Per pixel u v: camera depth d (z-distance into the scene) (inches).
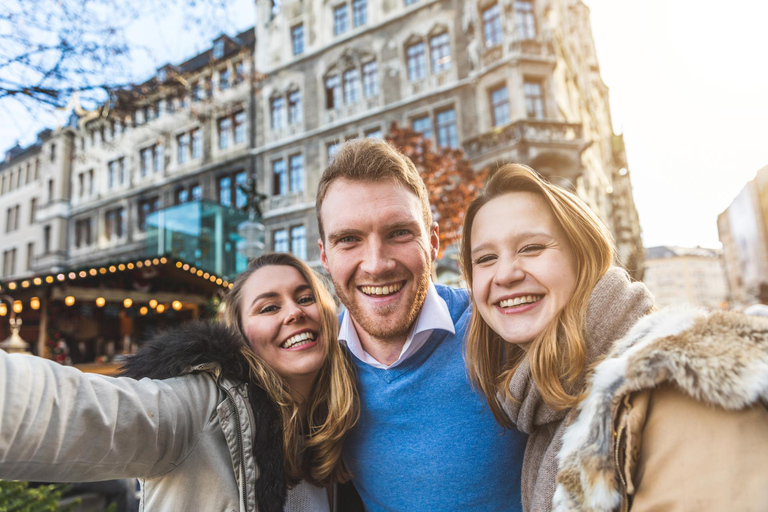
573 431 34.2
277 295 57.6
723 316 29.8
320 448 55.0
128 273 417.4
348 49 714.2
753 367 25.7
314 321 58.2
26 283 350.9
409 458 56.8
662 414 28.7
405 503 57.9
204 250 582.9
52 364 33.8
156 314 528.1
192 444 42.8
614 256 46.3
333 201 57.2
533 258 44.0
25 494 79.0
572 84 676.1
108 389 36.2
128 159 949.2
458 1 621.6
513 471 57.2
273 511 44.7
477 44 588.4
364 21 714.8
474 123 590.6
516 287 44.4
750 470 24.7
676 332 30.1
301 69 762.8
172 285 453.7
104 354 492.7
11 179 1205.1
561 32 610.2
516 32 553.0
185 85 194.9
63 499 117.6
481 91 584.4
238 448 45.1
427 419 56.8
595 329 40.5
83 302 453.4
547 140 524.1
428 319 58.7
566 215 43.2
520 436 57.4
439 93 622.2
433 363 58.2
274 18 807.7
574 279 43.7
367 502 62.9
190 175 847.7
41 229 1071.0
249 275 60.1
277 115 785.6
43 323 367.9
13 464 30.0
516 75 546.0
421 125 641.6
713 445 26.0
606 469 30.0
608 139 1075.3
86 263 982.4
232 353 47.5
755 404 26.0
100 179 998.4
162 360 45.2
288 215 730.8
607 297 41.1
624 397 30.2
